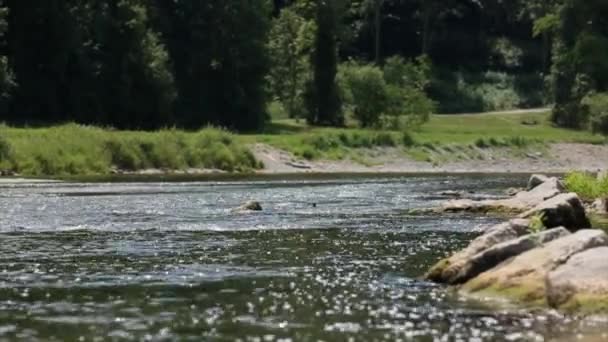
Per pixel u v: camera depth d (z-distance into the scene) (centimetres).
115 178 9294
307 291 2803
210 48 15475
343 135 12219
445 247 3891
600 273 2466
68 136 10119
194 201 6438
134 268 3278
